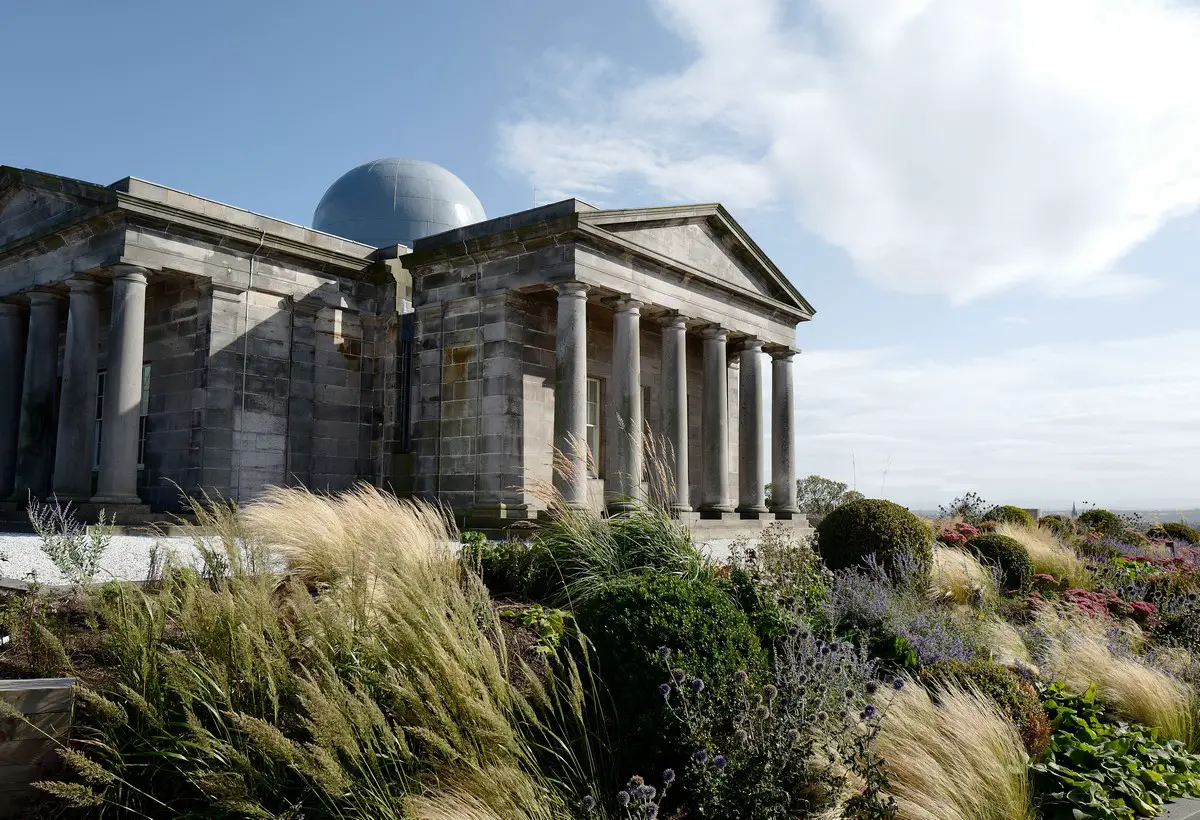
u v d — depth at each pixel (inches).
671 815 238.2
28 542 618.2
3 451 909.2
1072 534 895.1
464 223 1355.8
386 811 203.3
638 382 879.1
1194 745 340.5
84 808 219.0
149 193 782.5
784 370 1148.5
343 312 945.5
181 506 810.2
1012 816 244.7
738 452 1157.7
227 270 834.2
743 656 286.7
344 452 932.6
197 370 826.2
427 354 920.9
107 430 762.8
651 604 283.9
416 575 293.4
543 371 903.1
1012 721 299.7
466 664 231.6
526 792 209.6
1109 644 428.1
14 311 925.8
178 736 222.8
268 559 302.5
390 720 237.3
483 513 830.5
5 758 219.0
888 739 266.5
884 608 416.8
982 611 492.1
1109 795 277.7
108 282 851.4
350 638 248.7
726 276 1034.1
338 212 1330.0
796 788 235.8
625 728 263.6
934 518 1118.4
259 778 216.7
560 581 415.5
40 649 265.3
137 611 262.4
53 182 831.7
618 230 866.8
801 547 561.9
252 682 229.0
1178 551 948.0
